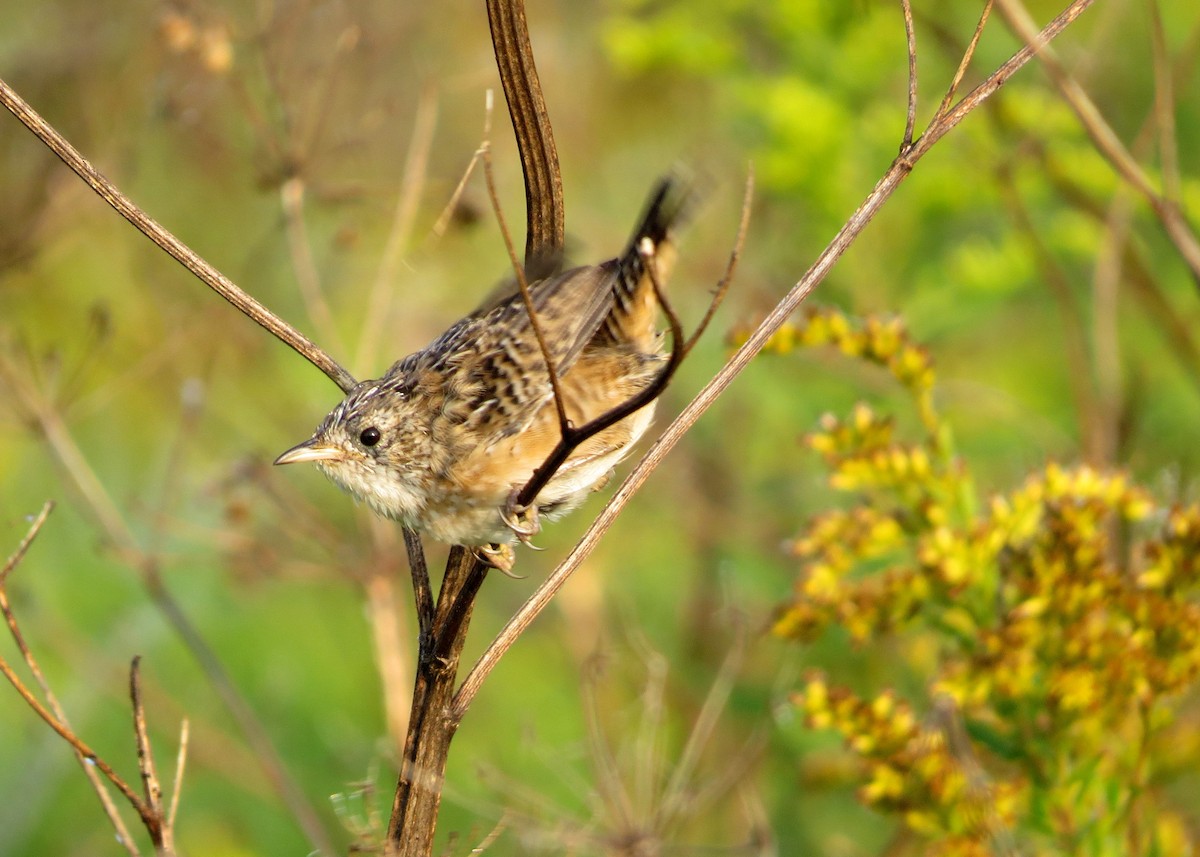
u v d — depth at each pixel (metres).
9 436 13.69
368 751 11.34
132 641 12.60
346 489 7.11
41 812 11.78
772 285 12.52
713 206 13.23
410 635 12.10
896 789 6.88
